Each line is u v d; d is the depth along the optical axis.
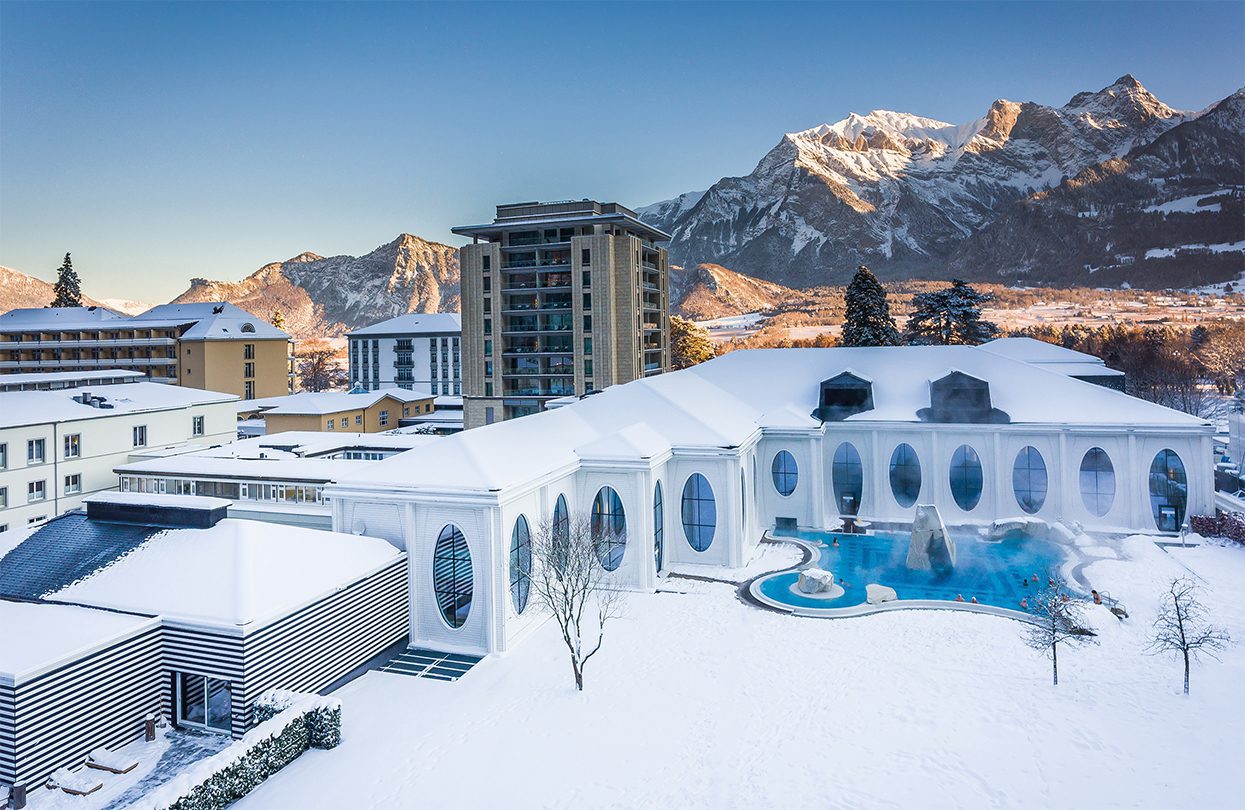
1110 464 44.81
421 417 103.31
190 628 23.16
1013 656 27.31
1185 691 23.92
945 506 47.59
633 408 44.12
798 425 46.81
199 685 23.77
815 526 46.47
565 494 36.16
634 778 20.42
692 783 20.20
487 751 21.97
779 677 26.36
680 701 24.80
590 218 89.31
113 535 28.88
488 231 93.00
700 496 39.88
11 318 127.00
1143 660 26.58
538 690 25.95
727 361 56.72
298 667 24.81
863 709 23.88
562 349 92.19
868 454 49.00
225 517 29.25
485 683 26.69
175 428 64.06
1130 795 18.88
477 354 94.00
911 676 26.06
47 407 55.44
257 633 23.12
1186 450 43.56
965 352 52.62
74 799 19.53
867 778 20.14
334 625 26.55
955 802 18.95
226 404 69.75
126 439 59.44
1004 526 42.84
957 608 32.28
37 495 52.78
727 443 39.31
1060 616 29.58
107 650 21.80
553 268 90.94
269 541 27.52
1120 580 34.78
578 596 34.12
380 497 31.22
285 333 125.00
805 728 22.88
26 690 19.64
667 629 31.11
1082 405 46.53
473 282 93.75
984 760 20.75
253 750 20.23
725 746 21.98
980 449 47.03
